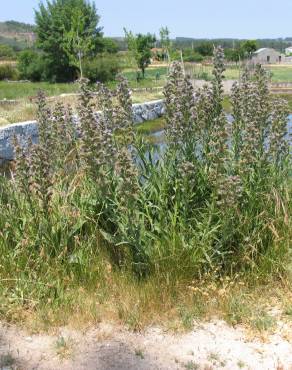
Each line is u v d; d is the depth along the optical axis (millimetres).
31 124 13484
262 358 3791
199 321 4281
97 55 55562
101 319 4305
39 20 56969
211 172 4676
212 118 5355
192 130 5195
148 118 20000
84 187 5324
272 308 4461
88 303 4414
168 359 3803
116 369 3686
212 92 5398
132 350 3914
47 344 3992
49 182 4820
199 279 4688
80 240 4992
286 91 27422
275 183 5176
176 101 5160
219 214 4797
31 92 29031
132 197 4504
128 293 4523
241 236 4918
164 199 4980
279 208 4996
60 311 4332
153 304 4406
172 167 5113
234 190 4480
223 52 5387
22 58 60469
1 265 4750
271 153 5066
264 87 5434
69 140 6082
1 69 60625
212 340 4039
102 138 4859
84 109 4855
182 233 4742
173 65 5320
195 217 4973
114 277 4723
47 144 5734
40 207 5070
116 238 4805
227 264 4871
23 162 4797
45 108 6098
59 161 5852
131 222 4539
